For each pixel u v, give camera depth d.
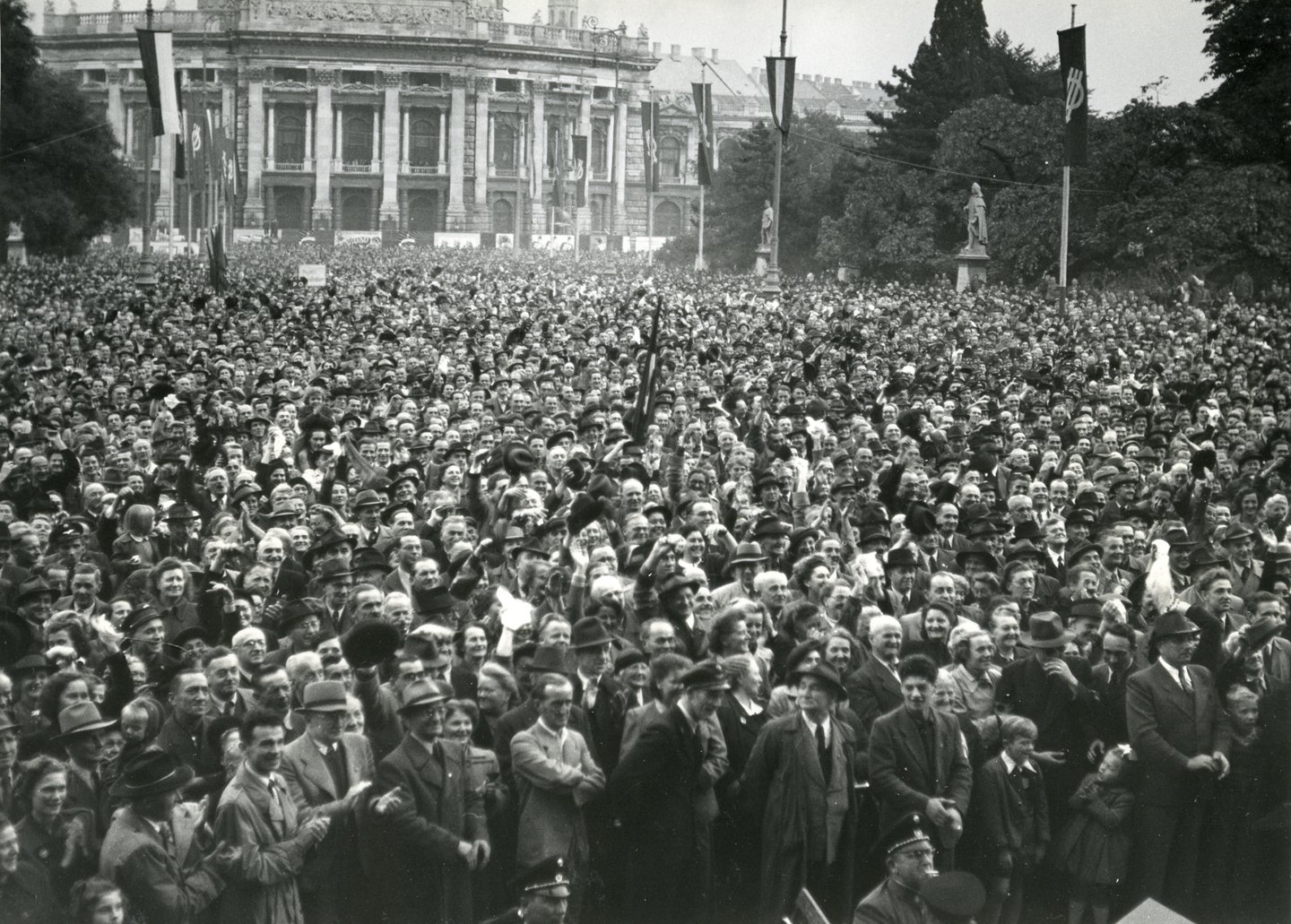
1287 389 38.03
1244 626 13.94
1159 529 19.23
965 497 20.06
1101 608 14.23
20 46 100.94
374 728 12.11
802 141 132.50
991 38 127.81
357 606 13.38
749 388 34.25
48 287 75.62
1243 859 12.57
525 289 78.81
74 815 10.52
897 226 99.12
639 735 11.22
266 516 19.33
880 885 10.16
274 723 10.45
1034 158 97.62
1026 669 13.02
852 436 26.59
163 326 50.00
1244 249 78.94
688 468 22.03
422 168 187.00
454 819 10.98
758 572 15.29
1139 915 8.12
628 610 14.20
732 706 12.26
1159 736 12.19
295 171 185.38
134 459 23.23
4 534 16.64
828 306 69.31
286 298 65.75
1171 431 28.61
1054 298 73.81
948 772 11.75
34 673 12.46
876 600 15.81
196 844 10.61
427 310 60.16
